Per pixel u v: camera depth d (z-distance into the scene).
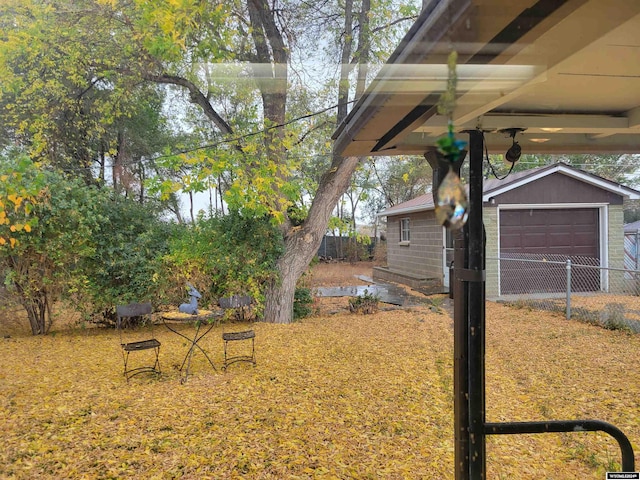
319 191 7.52
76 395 4.21
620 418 3.56
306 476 2.73
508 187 9.61
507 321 7.55
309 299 8.56
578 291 9.99
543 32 1.01
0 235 6.13
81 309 6.95
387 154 2.78
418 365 5.11
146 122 7.31
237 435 3.31
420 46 1.13
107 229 7.07
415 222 13.20
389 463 2.88
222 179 6.32
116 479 2.71
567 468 2.80
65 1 4.14
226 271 7.51
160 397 4.15
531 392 4.22
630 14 0.96
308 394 4.18
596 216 10.09
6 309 6.73
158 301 7.31
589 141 2.80
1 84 5.20
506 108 2.26
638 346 5.81
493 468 2.79
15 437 3.28
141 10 3.56
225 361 5.05
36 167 5.74
